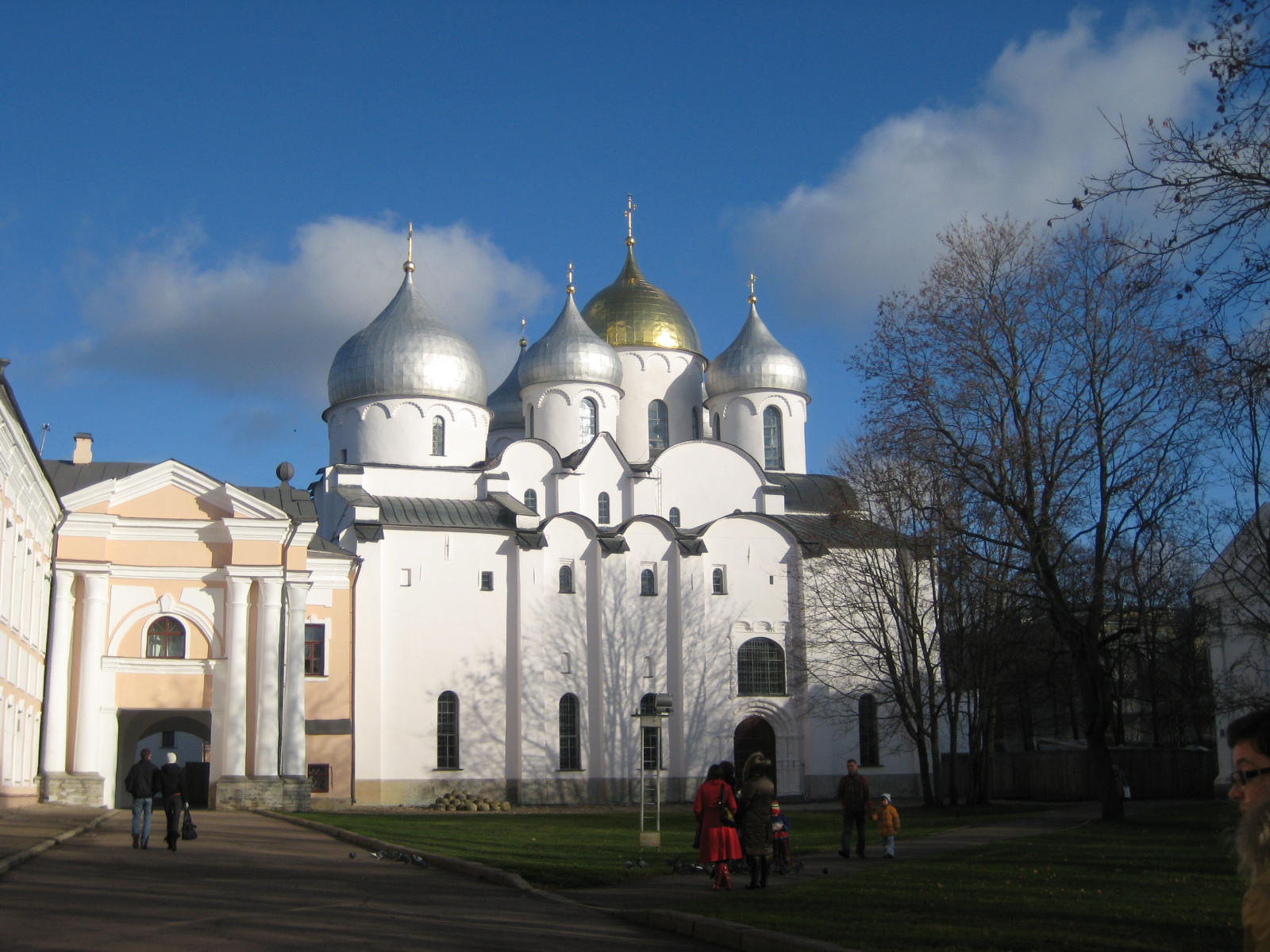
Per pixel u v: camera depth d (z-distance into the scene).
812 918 18.47
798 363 81.75
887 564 60.59
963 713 59.38
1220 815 42.72
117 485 53.22
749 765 24.45
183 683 53.25
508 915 19.91
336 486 69.12
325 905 20.48
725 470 74.06
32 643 47.88
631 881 25.55
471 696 65.12
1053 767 69.19
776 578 70.62
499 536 67.06
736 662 69.31
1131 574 47.00
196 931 17.39
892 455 48.91
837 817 49.66
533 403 78.31
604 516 72.44
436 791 63.69
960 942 15.98
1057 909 19.02
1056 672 59.03
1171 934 16.53
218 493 54.22
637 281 83.81
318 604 62.66
